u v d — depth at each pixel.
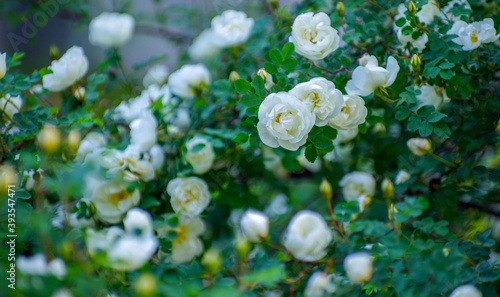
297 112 0.87
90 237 0.86
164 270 0.89
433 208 1.03
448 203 1.02
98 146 1.00
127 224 0.90
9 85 0.97
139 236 0.87
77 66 1.04
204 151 1.03
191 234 0.99
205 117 1.06
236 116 1.06
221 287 0.83
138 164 0.96
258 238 0.90
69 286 0.80
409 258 0.89
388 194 0.92
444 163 1.03
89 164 0.83
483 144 1.03
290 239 0.88
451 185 1.03
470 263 0.93
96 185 0.93
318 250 0.89
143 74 1.26
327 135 0.91
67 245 0.80
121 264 0.81
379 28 1.05
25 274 0.78
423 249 0.90
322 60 1.00
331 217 0.94
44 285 0.77
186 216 0.98
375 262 0.90
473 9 1.05
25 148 0.97
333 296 0.92
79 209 0.93
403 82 0.98
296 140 0.88
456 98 1.03
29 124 0.97
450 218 1.03
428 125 0.93
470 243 0.94
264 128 0.89
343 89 0.97
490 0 1.05
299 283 0.94
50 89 1.04
